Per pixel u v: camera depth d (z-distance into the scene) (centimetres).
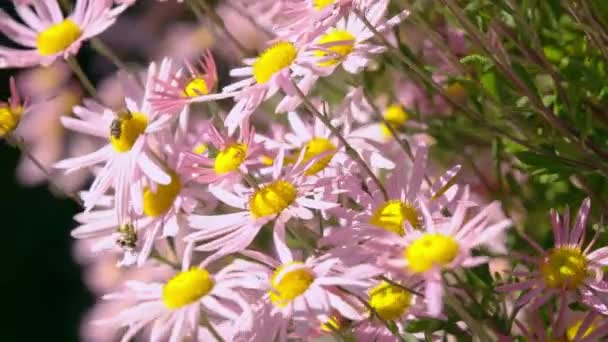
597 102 74
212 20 75
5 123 76
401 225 64
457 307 61
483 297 68
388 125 71
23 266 158
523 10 71
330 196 66
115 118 70
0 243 160
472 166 82
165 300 66
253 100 68
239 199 67
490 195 82
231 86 69
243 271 65
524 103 74
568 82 72
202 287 65
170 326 65
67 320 154
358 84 77
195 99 68
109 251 70
